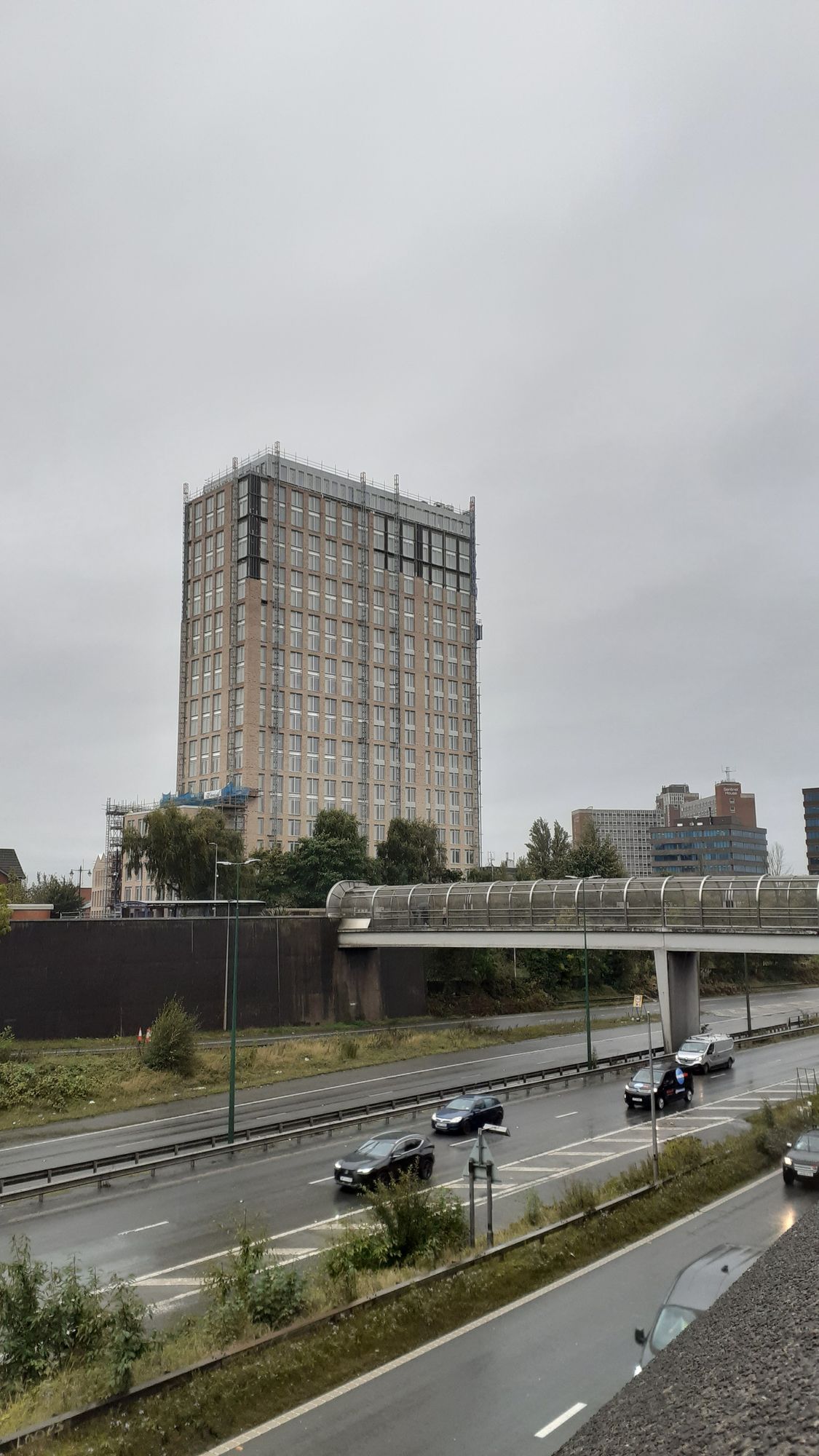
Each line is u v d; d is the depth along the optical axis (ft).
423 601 531.09
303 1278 63.36
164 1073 166.20
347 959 247.09
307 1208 90.89
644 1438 25.44
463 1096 131.23
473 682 549.54
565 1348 55.16
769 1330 31.50
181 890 298.97
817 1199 86.89
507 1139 119.55
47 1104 147.95
